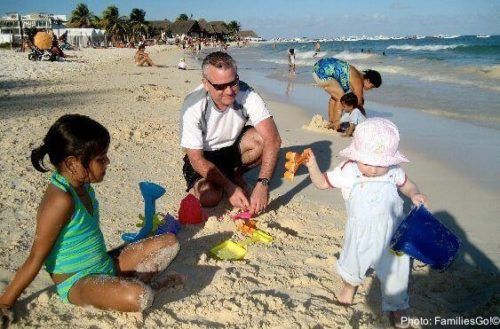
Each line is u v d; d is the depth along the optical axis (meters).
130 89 13.43
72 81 16.11
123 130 7.39
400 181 2.92
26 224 4.03
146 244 3.05
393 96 12.25
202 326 2.71
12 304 2.70
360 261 2.80
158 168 5.73
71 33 64.62
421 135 7.63
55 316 2.77
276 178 5.54
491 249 3.71
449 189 5.06
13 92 12.59
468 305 2.99
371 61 29.95
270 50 70.31
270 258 3.55
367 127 2.76
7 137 7.02
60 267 2.79
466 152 6.53
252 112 4.37
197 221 4.09
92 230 2.84
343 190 3.01
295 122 8.77
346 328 2.70
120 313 2.78
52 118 8.55
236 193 4.14
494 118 8.89
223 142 4.57
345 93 7.93
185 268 3.38
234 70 3.91
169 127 7.85
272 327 2.71
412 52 43.31
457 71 18.91
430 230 2.64
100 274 2.81
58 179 2.67
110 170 5.57
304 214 4.42
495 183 5.22
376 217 2.75
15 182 5.02
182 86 14.84
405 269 2.72
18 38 48.75
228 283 3.14
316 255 3.60
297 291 3.12
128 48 65.31
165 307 2.90
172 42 94.00
